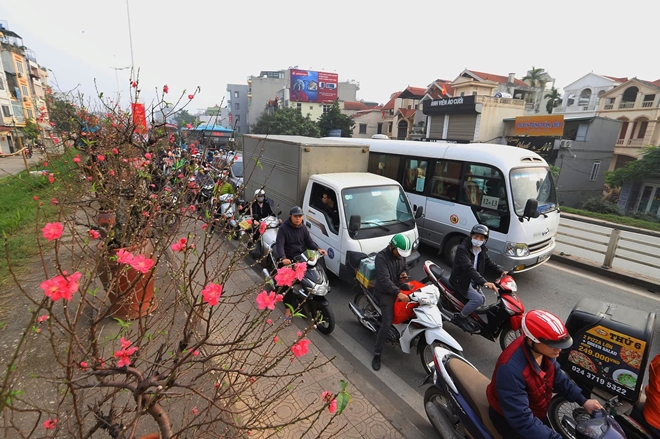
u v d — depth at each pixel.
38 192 6.01
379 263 3.80
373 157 8.85
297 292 4.38
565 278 6.50
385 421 3.01
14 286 4.49
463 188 6.59
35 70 38.34
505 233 5.84
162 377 1.47
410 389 3.51
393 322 3.78
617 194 21.80
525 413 1.94
